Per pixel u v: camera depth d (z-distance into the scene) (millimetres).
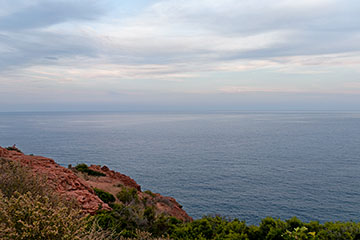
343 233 7367
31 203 4836
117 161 139750
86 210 9719
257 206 76125
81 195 11039
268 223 8602
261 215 69312
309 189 93375
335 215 69938
